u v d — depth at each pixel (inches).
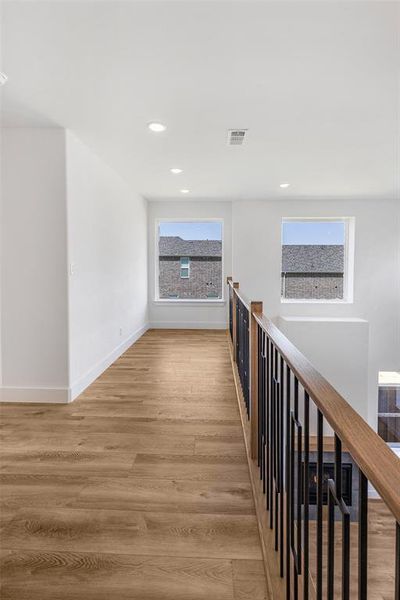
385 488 19.6
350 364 236.2
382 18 65.4
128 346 201.5
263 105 100.4
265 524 62.8
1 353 122.7
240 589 53.2
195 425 105.4
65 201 118.8
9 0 61.1
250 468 79.3
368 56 77.4
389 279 239.9
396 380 251.4
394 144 132.0
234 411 115.5
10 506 70.2
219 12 63.7
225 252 253.1
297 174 173.3
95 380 146.0
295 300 251.1
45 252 120.2
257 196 228.7
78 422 107.2
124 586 53.5
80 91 92.7
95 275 147.4
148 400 124.7
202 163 155.0
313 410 189.6
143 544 61.2
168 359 177.9
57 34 69.7
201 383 142.6
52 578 54.7
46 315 121.4
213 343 213.2
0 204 119.5
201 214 250.5
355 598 92.4
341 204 238.4
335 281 251.8
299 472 44.0
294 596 45.8
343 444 26.2
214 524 65.9
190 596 52.1
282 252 251.1
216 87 90.4
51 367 122.3
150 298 257.3
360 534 23.9
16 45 73.0
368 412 242.5
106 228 160.2
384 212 237.6
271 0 60.9
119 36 70.3
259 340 81.1
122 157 147.3
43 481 78.2
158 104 99.9
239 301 138.8
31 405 120.1
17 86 90.1
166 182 190.7
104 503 71.2
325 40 71.7
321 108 102.4
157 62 79.3
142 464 85.0
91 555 58.9
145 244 243.9
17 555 58.8
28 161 118.0
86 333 138.5
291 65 80.5
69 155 120.5
